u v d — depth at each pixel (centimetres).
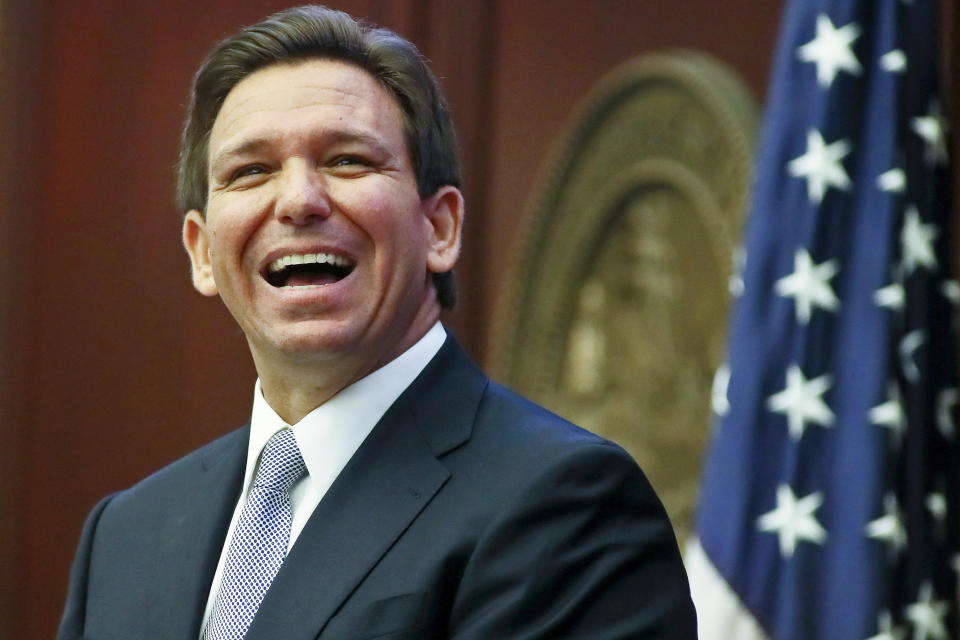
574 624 584
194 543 681
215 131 678
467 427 652
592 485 608
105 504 745
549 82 1659
